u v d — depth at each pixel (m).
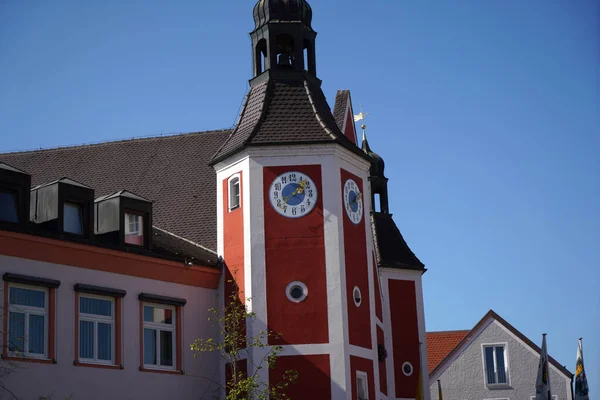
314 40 38.16
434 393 68.06
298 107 36.28
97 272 31.55
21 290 29.33
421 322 45.34
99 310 31.59
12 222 29.31
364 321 34.91
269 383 33.06
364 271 35.56
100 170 42.62
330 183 34.78
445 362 68.44
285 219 34.53
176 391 33.38
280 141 34.97
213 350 33.47
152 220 35.72
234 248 35.19
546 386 48.66
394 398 43.75
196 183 40.44
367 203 36.81
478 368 67.88
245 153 35.22
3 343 28.34
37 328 29.59
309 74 37.44
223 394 34.47
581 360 54.09
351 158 36.03
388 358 44.12
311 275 34.03
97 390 30.78
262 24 37.62
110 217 32.69
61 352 29.91
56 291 30.09
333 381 33.06
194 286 34.84
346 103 42.09
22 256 29.31
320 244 34.28
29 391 28.80
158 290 33.50
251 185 34.91
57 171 43.09
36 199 31.19
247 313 32.84
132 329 32.34
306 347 33.38
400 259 45.88
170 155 42.34
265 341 33.50
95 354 31.16
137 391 32.06
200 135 42.88
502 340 67.88
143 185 41.22
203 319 34.88
